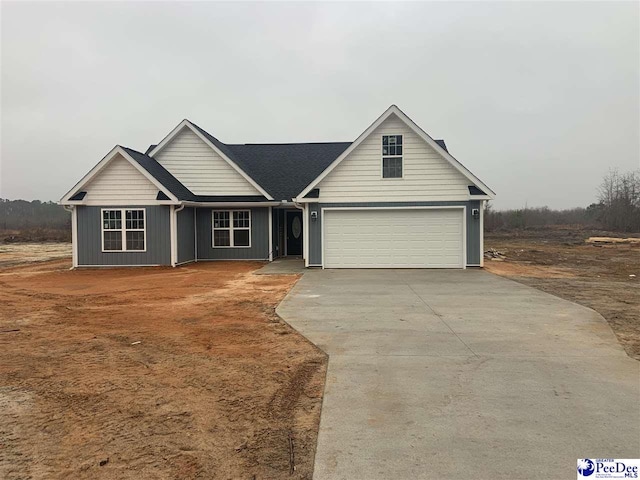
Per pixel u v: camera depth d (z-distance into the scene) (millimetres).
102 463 3523
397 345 6582
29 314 9102
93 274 15797
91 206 17359
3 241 38125
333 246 16844
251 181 19672
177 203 17047
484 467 3381
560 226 47625
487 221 46156
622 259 20375
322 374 5438
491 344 6605
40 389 5043
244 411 4449
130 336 7289
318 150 24062
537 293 10992
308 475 3328
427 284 12617
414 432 3938
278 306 9508
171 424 4184
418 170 16516
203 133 20047
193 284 13039
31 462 3537
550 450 3615
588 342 6691
